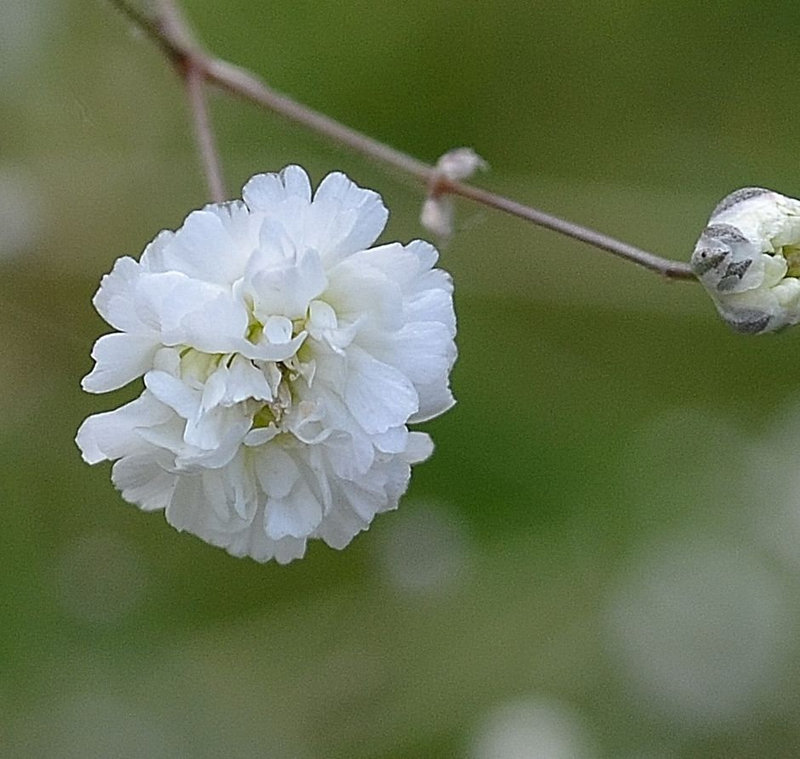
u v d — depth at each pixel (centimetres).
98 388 5
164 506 5
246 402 5
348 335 5
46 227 7
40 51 7
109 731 7
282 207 5
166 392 5
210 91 7
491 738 7
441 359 5
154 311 5
